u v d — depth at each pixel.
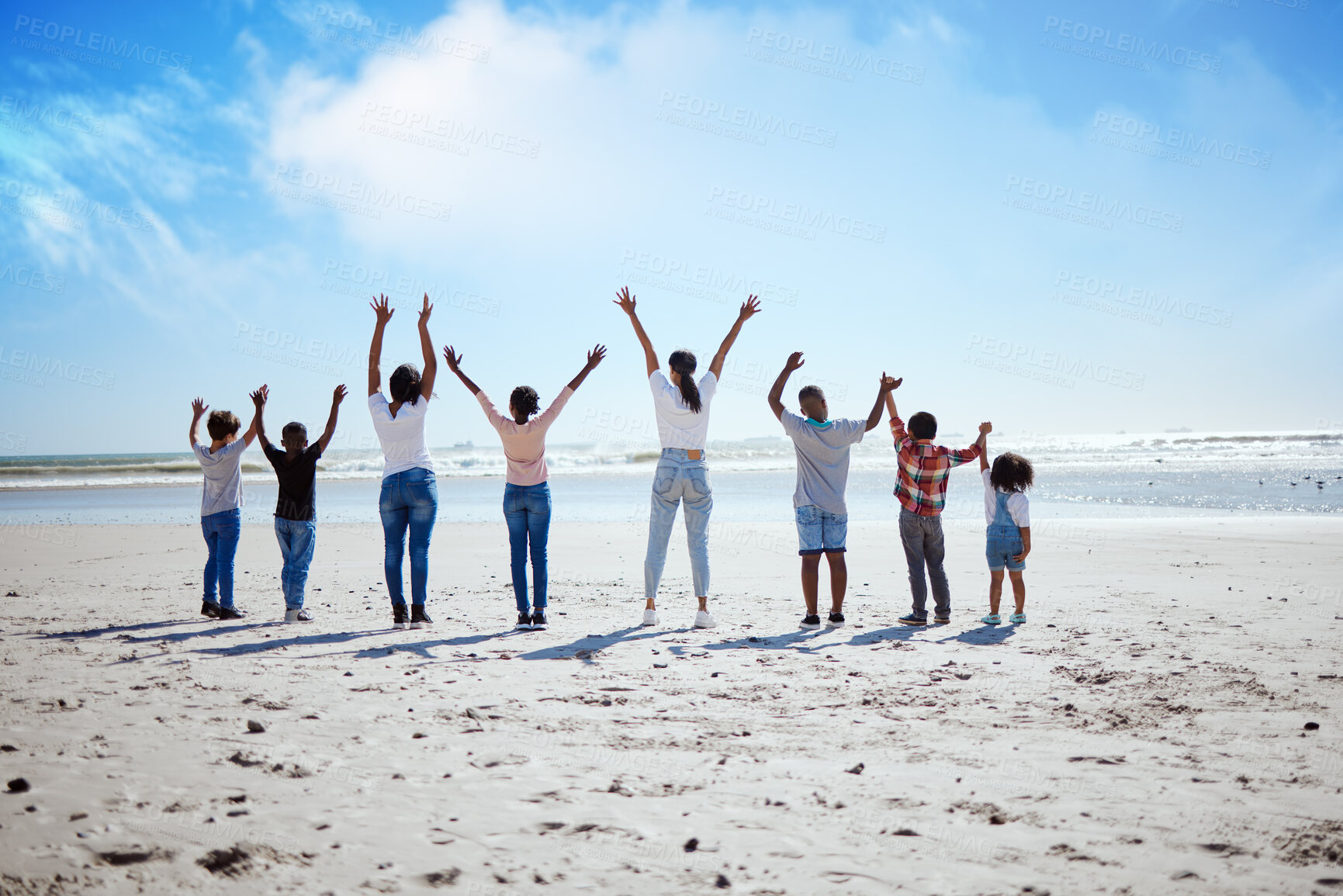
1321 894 2.03
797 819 2.53
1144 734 3.37
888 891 2.07
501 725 3.49
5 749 3.09
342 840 2.34
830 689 4.14
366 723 3.51
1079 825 2.47
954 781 2.85
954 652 5.04
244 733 3.34
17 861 2.13
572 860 2.24
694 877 2.14
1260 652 4.94
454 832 2.42
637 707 3.79
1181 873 2.16
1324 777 2.86
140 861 2.17
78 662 4.70
